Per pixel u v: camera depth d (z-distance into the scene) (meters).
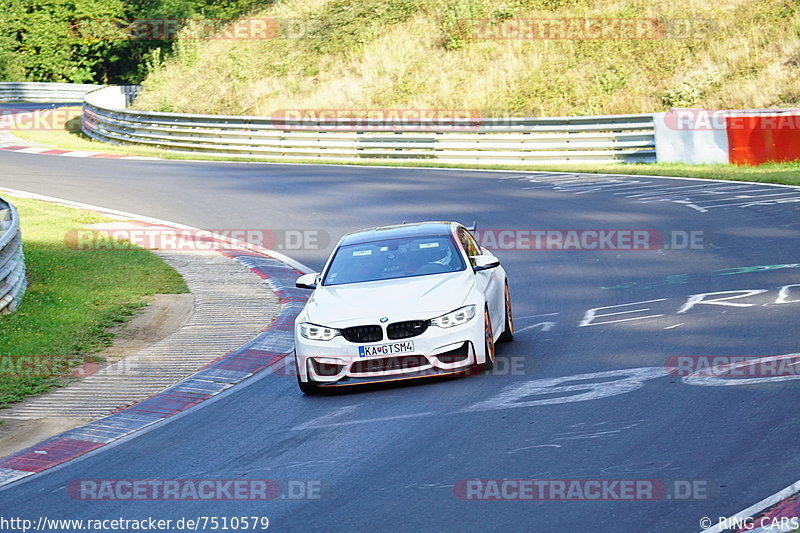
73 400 37.75
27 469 30.28
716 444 24.92
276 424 32.22
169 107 167.62
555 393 31.64
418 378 36.34
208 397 37.22
